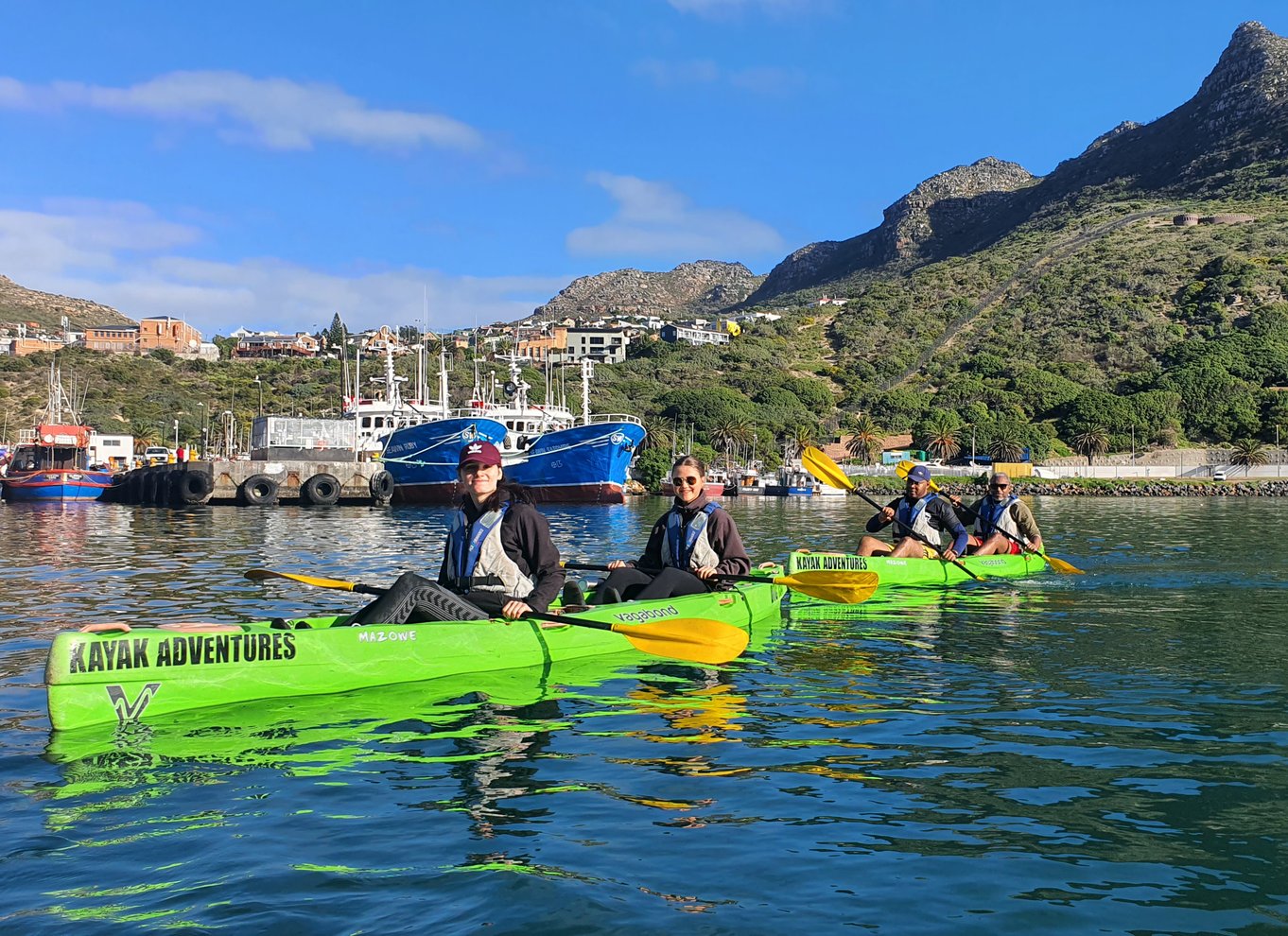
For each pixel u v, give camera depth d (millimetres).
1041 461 100125
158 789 5051
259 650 6656
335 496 46562
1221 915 3604
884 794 4891
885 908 3662
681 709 6641
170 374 124625
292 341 179250
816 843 4266
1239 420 101312
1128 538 23094
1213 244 149750
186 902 3725
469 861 4082
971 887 3834
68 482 51875
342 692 6918
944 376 129250
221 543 22172
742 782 5102
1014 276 167250
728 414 111500
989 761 5422
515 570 7703
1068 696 6930
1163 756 5473
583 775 5230
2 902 3744
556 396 107125
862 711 6566
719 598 9414
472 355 117812
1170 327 128375
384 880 3904
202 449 88438
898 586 12633
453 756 5586
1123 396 108312
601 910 3621
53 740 5863
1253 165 189500
